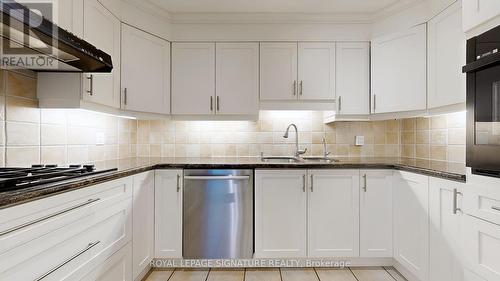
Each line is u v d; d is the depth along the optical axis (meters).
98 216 1.51
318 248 2.38
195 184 2.38
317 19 2.68
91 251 1.45
